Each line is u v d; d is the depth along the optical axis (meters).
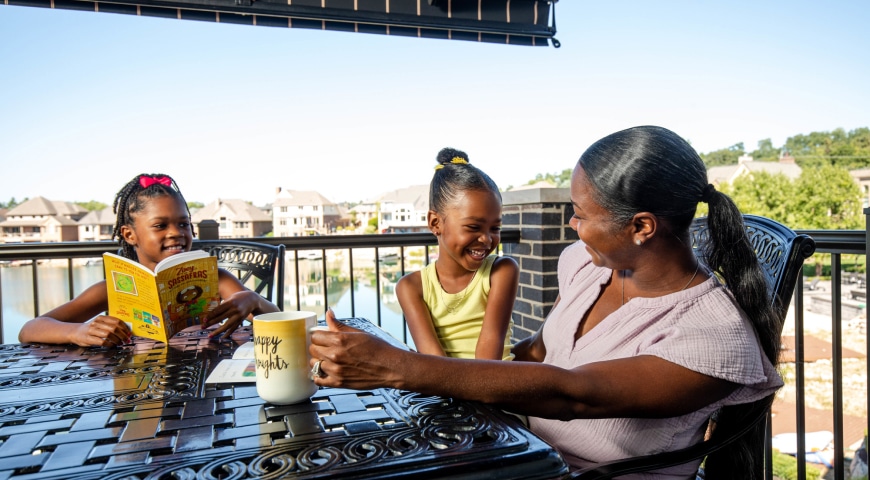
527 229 3.32
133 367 0.99
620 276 1.07
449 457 0.58
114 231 1.70
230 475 0.55
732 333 0.83
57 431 0.68
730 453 0.94
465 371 0.75
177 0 2.42
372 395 0.80
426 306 1.50
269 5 2.55
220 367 0.96
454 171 1.47
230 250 2.04
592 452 0.98
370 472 0.55
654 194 0.87
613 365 0.82
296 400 0.76
